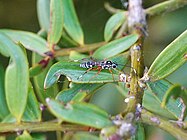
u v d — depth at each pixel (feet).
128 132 0.31
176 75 0.61
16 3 0.78
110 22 0.53
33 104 0.39
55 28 0.49
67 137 0.49
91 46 0.53
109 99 0.65
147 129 0.58
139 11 0.52
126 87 0.41
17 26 0.77
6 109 0.43
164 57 0.40
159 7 0.53
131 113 0.33
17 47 0.36
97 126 0.31
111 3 0.72
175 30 0.67
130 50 0.43
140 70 0.41
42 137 0.39
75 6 0.73
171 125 0.35
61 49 0.51
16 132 0.37
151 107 0.43
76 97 0.39
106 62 0.40
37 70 0.46
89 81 0.40
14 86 0.36
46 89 0.42
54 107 0.30
